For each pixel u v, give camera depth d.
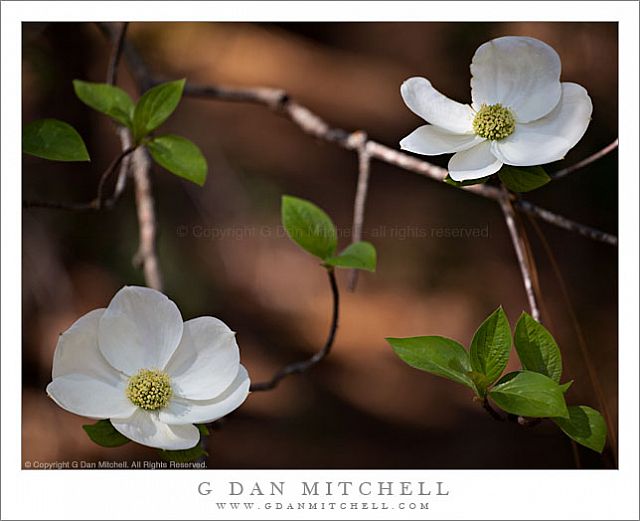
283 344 3.23
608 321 2.80
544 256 2.93
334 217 3.77
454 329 3.25
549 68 1.37
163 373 1.35
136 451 2.46
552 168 2.53
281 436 2.84
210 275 3.20
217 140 3.66
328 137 1.65
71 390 1.34
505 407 1.33
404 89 1.38
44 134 1.41
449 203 3.58
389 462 2.76
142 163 1.69
